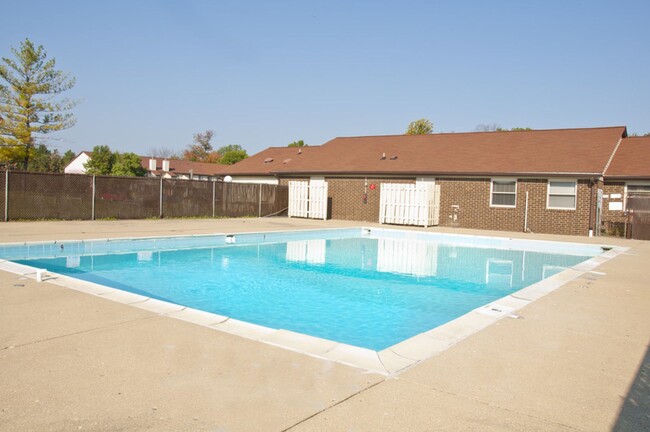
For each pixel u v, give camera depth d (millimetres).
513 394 3324
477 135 25344
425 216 21297
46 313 5062
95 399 3061
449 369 3760
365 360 3900
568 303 6309
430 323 6473
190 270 10164
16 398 3049
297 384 3371
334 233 18750
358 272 10484
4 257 10695
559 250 15000
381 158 25141
